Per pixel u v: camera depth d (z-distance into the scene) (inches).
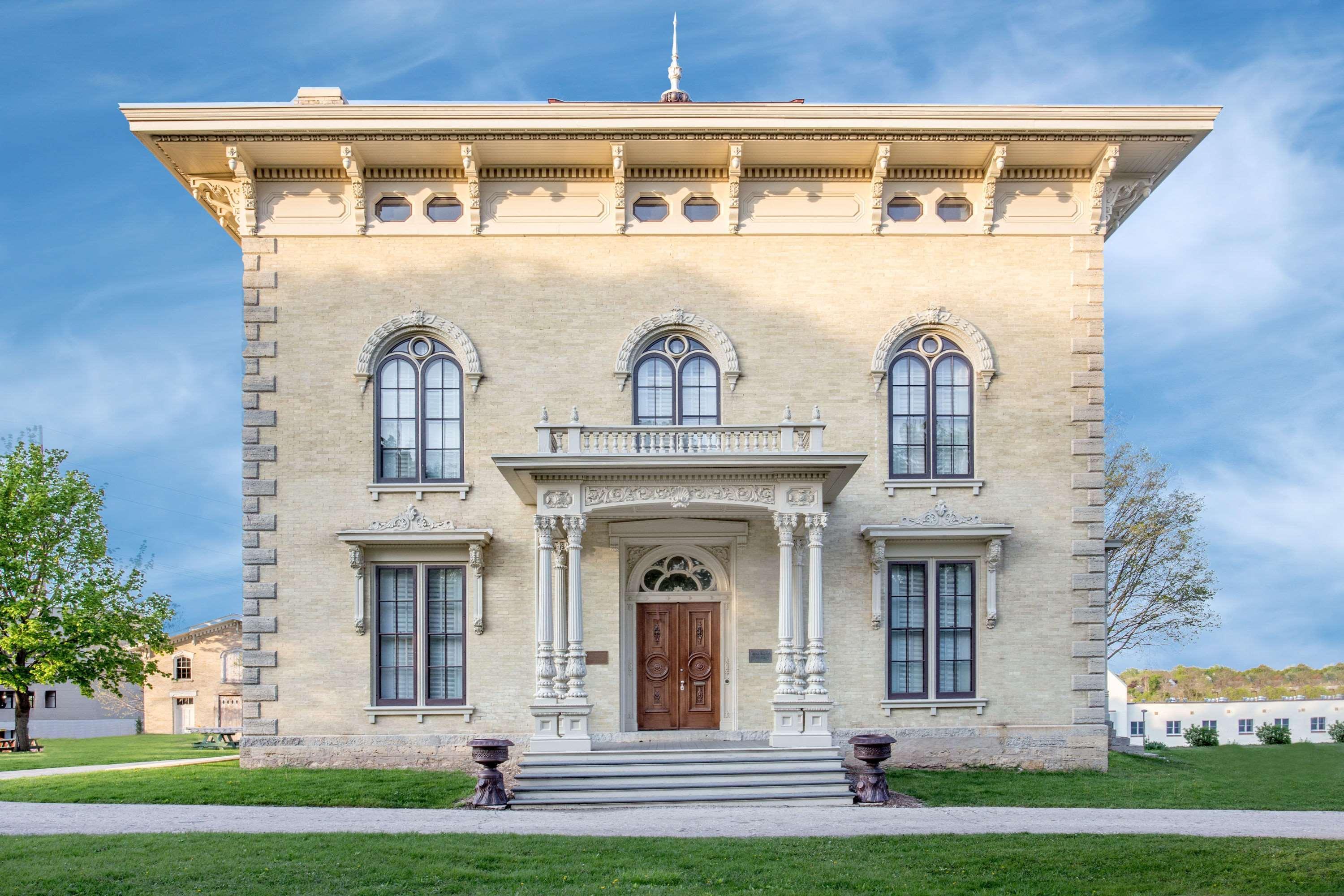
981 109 916.6
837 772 814.5
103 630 1642.5
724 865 585.9
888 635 946.1
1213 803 807.7
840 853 611.2
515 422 946.7
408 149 938.1
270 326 952.9
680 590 959.0
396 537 918.4
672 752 830.5
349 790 812.0
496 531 939.3
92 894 528.1
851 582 943.0
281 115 908.6
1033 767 935.7
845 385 956.6
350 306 955.3
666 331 962.7
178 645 2357.3
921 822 714.2
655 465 830.5
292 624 928.9
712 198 978.1
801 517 888.3
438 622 946.1
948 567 959.6
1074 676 943.7
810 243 968.9
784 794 784.9
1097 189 964.6
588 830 680.4
